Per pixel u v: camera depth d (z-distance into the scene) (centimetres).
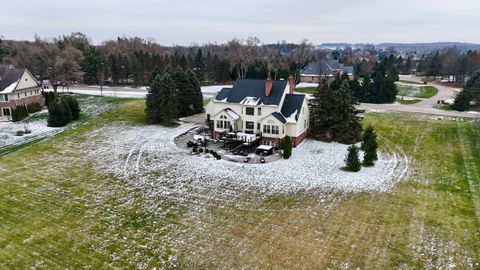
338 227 2658
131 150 4447
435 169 3828
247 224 2716
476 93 6769
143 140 4881
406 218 2783
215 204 3041
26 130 5344
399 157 4231
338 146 4675
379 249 2380
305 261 2259
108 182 3469
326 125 4916
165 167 3875
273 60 13712
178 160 4097
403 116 6297
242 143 4434
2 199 3059
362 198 3144
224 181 3519
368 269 2181
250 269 2183
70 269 2170
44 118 6225
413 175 3662
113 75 10531
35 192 3216
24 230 2591
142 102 7250
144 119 5997
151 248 2402
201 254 2338
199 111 6581
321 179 3569
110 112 6412
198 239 2512
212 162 4034
